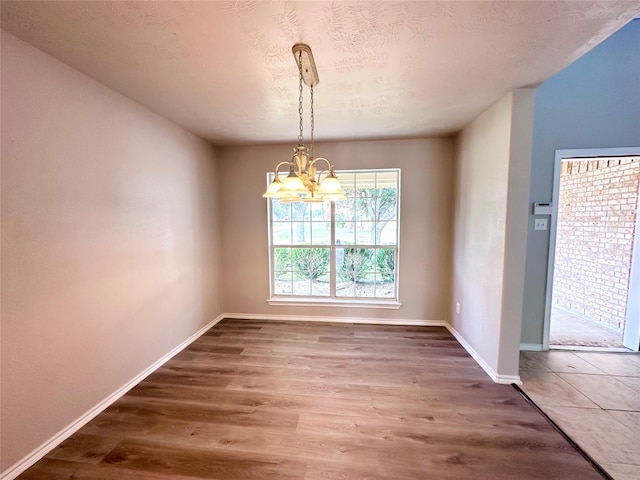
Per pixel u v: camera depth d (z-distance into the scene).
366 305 3.59
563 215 4.13
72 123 1.74
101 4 1.20
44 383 1.58
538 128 2.69
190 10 1.24
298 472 1.47
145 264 2.38
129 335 2.21
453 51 1.58
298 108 2.38
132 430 1.76
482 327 2.51
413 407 1.97
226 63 1.69
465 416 1.87
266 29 1.38
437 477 1.43
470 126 2.76
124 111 2.14
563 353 2.75
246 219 3.69
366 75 1.84
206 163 3.38
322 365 2.55
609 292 3.38
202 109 2.40
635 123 2.60
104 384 1.97
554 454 1.56
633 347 2.80
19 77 1.45
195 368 2.52
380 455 1.57
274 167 3.58
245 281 3.77
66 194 1.70
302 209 3.72
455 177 3.19
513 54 1.61
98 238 1.92
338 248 3.70
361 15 1.28
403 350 2.83
